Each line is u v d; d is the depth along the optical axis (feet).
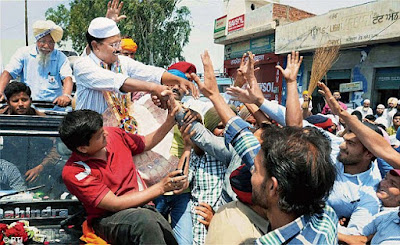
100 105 6.79
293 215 3.86
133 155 6.38
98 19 6.60
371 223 7.07
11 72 10.96
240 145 4.77
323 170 3.64
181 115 6.10
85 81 6.48
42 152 6.64
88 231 5.43
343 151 7.46
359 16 34.42
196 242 7.49
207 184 7.64
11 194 6.46
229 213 4.42
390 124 26.40
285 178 3.60
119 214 5.09
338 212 7.68
